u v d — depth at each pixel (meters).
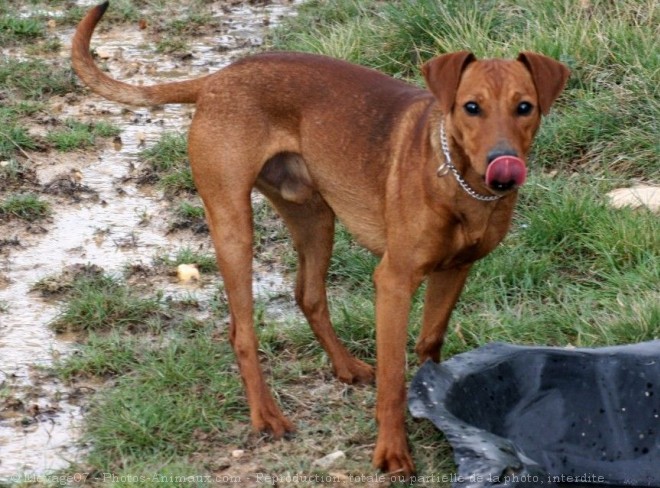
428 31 9.75
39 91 10.15
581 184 7.95
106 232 7.95
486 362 5.39
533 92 4.98
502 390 5.36
